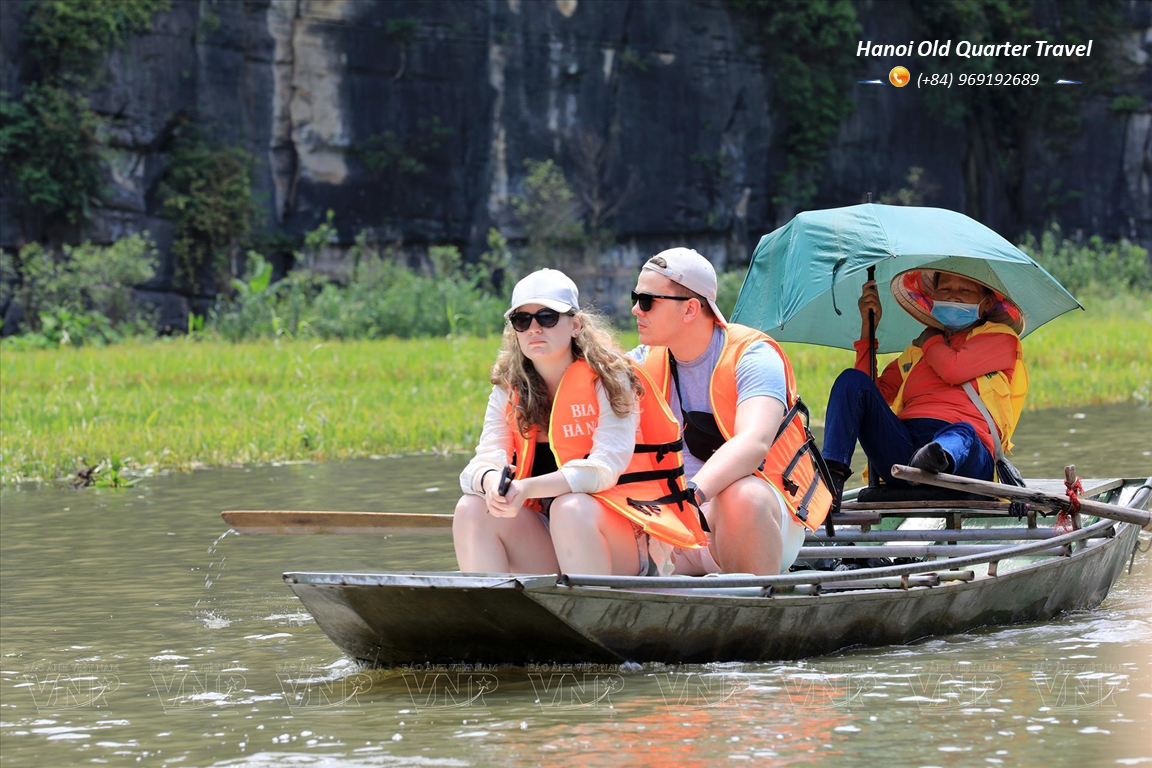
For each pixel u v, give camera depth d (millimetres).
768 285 16078
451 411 36000
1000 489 13641
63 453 28859
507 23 104625
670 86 109562
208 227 95312
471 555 11734
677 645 11234
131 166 94438
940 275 15602
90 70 91562
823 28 113688
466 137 104812
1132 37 126375
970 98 121875
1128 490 16391
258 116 99750
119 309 87562
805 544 14352
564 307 11578
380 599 10812
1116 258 104750
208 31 96500
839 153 117312
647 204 109312
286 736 9422
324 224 101312
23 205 91062
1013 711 9688
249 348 60281
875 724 9375
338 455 29891
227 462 28938
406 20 101688
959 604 12625
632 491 11648
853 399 14781
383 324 82625
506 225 105812
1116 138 126000
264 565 16953
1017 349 15227
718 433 12852
